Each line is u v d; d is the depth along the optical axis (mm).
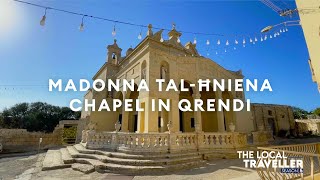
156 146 11281
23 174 9836
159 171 9266
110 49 26984
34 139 23625
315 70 10023
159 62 17250
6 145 21859
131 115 22531
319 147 9266
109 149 12383
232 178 7977
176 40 23250
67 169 10422
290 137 32469
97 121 22969
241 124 22672
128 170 9234
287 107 38250
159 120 19141
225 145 13570
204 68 19844
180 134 12375
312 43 8812
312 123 40938
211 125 23406
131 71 20047
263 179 6059
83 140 17016
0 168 12000
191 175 8680
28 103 52406
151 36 19906
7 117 47469
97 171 9688
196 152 12219
